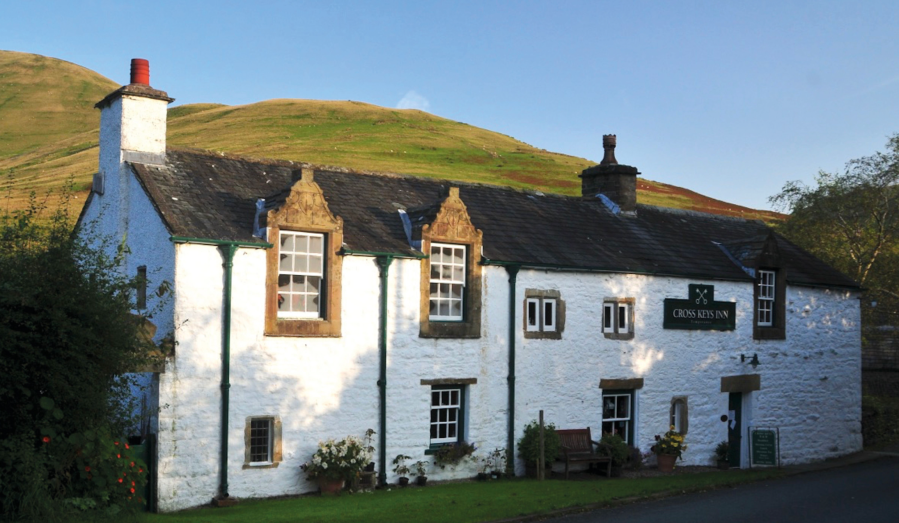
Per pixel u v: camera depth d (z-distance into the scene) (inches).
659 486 669.9
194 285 575.5
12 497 432.1
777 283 937.5
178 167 665.6
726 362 879.1
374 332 652.7
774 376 925.2
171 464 555.5
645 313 816.9
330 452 610.9
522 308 737.0
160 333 577.9
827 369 987.9
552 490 634.8
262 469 595.5
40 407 465.1
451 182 847.7
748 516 543.8
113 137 666.8
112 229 657.6
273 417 602.2
